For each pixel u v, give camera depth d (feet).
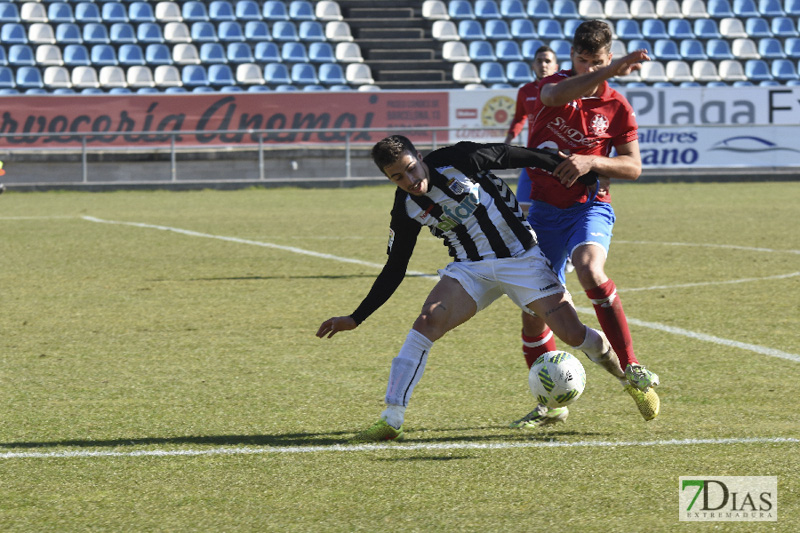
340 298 65.05
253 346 50.49
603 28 36.40
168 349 49.88
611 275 74.23
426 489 28.66
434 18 219.00
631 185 168.96
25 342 51.78
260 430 35.24
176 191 168.04
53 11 206.80
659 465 30.63
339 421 36.37
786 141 173.27
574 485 28.86
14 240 99.50
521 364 46.01
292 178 173.47
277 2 217.77
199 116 171.63
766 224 110.22
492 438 33.96
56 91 193.26
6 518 26.68
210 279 73.67
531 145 39.14
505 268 33.53
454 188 32.55
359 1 221.46
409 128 172.45
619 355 35.12
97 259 85.30
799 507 26.89
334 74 203.00
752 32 224.94
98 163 170.30
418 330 33.68
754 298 63.57
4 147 165.37
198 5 213.46
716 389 40.60
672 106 174.60
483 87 203.82
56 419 36.88
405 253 33.88
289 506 27.37
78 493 28.63
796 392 39.99
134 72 196.75
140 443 33.63
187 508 27.32
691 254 85.71
